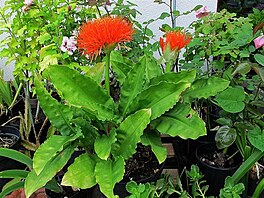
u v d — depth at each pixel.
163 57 0.66
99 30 0.59
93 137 0.66
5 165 0.85
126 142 0.63
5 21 0.92
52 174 0.61
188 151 0.90
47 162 0.61
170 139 1.01
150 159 0.74
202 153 0.85
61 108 0.65
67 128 0.65
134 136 0.61
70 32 0.90
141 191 0.63
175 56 0.66
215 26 0.84
